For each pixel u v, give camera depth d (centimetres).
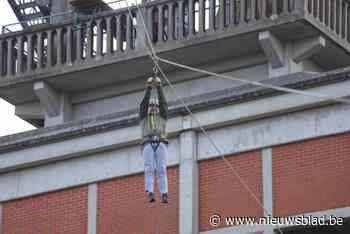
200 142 4066
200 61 4584
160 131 3778
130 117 4153
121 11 4641
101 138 4191
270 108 3981
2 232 4272
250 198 3962
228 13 4512
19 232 4250
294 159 3938
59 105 4744
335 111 3919
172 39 4556
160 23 4584
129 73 4659
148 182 3784
